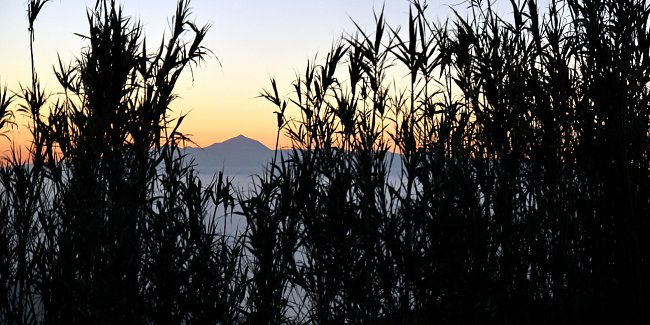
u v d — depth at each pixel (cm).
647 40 318
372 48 332
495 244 307
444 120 336
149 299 290
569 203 320
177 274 293
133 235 287
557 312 312
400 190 318
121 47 290
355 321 324
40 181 309
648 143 324
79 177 286
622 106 318
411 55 322
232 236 322
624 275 320
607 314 316
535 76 333
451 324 308
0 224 310
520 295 308
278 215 325
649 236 315
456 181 314
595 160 324
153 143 300
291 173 336
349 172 329
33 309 295
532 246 315
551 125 324
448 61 338
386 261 313
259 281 316
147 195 301
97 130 289
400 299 315
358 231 318
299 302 378
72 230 287
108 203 287
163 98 297
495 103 319
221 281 310
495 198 310
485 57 326
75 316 282
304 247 348
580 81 334
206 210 312
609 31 328
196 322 289
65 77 311
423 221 309
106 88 288
